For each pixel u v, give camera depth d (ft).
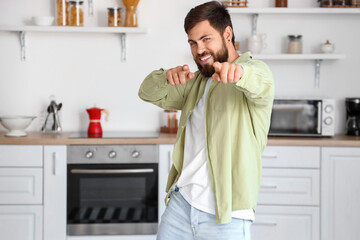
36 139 10.74
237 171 5.33
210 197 5.43
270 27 12.64
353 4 12.01
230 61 5.52
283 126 11.44
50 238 10.90
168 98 6.17
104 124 12.69
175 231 5.70
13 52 12.46
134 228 11.01
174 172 6.01
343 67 12.69
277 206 10.98
